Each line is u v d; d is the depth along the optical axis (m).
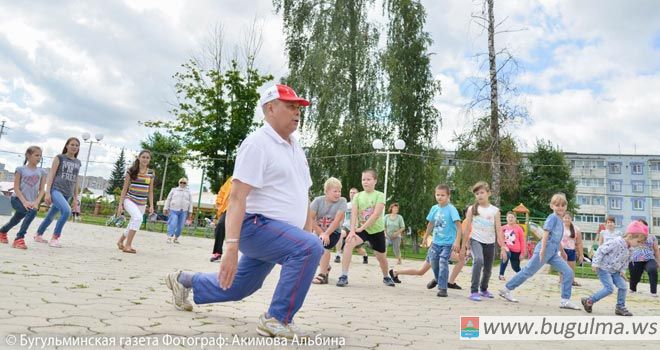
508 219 11.70
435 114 24.78
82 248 8.57
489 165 23.77
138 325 3.10
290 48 25.84
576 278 14.45
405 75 24.19
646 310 7.23
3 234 7.80
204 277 3.38
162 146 59.59
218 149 30.06
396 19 24.67
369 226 7.47
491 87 21.11
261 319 3.06
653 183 74.88
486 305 6.22
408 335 3.72
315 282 7.22
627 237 6.17
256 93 30.31
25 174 7.53
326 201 7.00
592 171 77.12
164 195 63.06
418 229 24.78
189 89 30.12
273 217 3.02
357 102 24.09
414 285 8.12
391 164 23.98
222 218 8.76
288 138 3.25
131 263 7.08
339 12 24.45
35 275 4.84
